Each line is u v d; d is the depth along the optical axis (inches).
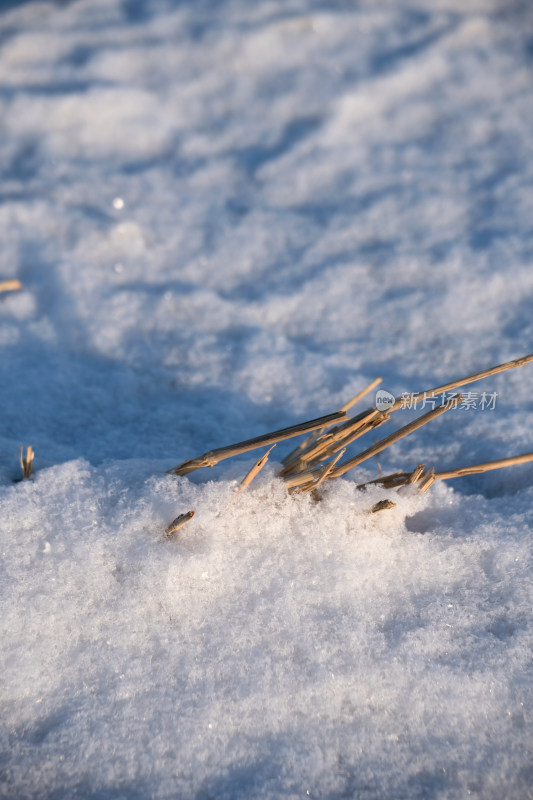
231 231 64.8
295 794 48.9
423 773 49.3
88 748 49.1
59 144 73.9
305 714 49.7
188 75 85.4
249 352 59.3
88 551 50.8
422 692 50.0
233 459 55.2
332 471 52.1
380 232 64.6
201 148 76.0
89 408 57.1
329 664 50.1
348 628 50.6
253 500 51.5
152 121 78.3
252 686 49.8
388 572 51.6
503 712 49.9
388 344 59.9
